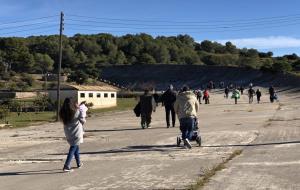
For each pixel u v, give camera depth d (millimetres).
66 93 62875
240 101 58625
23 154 16219
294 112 34000
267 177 10656
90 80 153125
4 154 16391
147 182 10523
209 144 16859
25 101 59156
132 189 9859
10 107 54844
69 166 12281
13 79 150125
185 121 15906
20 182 11031
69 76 148000
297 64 152375
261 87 115938
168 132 22188
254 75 155875
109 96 65250
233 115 33031
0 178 11656
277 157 13453
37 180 11203
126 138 20203
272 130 21125
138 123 29562
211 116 32750
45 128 29094
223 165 12336
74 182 10797
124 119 34281
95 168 12633
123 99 86375
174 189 9656
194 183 10172
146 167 12516
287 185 9773
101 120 34031
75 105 12383
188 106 15977
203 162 12969
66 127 12320
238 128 22641
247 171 11438
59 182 10844
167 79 198875
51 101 56562
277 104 47844
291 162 12555
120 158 14359
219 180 10422
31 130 27797
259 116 30797
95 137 21156
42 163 13914
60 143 19391
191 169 11938
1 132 26688
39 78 160000
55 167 13039
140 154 15047
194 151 15250
